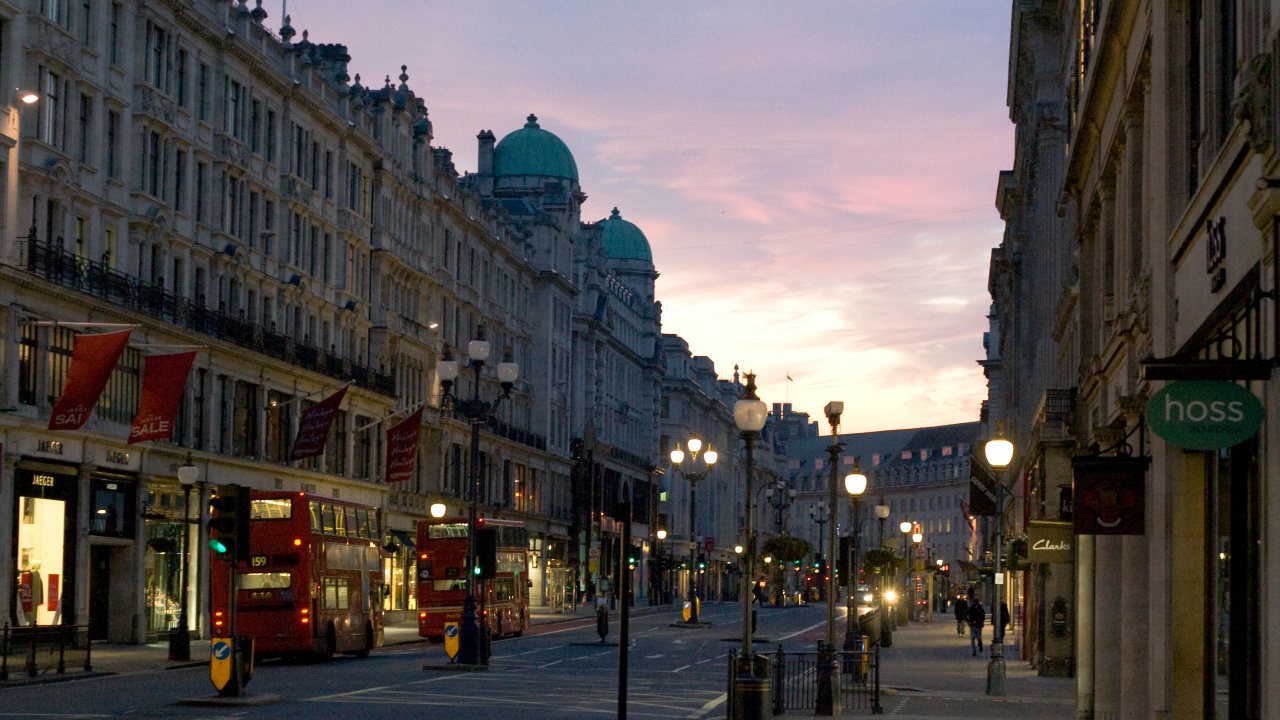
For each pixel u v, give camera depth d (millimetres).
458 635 38250
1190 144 20672
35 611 40156
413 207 74438
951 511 189125
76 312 41875
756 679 22672
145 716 23938
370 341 69062
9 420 38156
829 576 27938
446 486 78938
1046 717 27844
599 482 110375
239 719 23688
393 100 71688
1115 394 28766
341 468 64375
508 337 92688
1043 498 42219
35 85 40719
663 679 37125
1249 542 15938
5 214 38031
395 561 71562
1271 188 12438
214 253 51969
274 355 56094
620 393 121000
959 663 47188
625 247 140125
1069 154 39031
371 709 25875
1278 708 13078
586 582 105125
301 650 39625
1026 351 60812
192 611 50000
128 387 45312
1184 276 19750
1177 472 20453
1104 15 26828
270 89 57312
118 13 45938
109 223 45219
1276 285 12844
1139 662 24375
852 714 28016
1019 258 66625
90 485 43344
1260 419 13641
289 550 39969
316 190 62062
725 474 165500
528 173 109688
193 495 50125
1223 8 18031
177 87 49938
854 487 34750
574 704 28375
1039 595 43344
